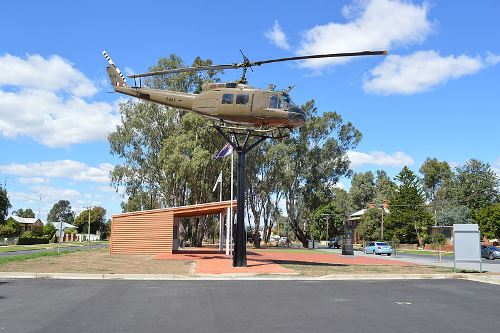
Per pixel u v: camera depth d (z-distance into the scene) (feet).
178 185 183.52
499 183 285.84
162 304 38.68
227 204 115.34
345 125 230.89
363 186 366.84
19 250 159.02
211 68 66.49
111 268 71.46
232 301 40.88
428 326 30.78
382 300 42.86
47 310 35.37
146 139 185.37
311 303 40.22
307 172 225.56
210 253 122.52
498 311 37.55
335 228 306.14
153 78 187.73
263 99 76.18
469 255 75.87
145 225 116.67
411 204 241.55
